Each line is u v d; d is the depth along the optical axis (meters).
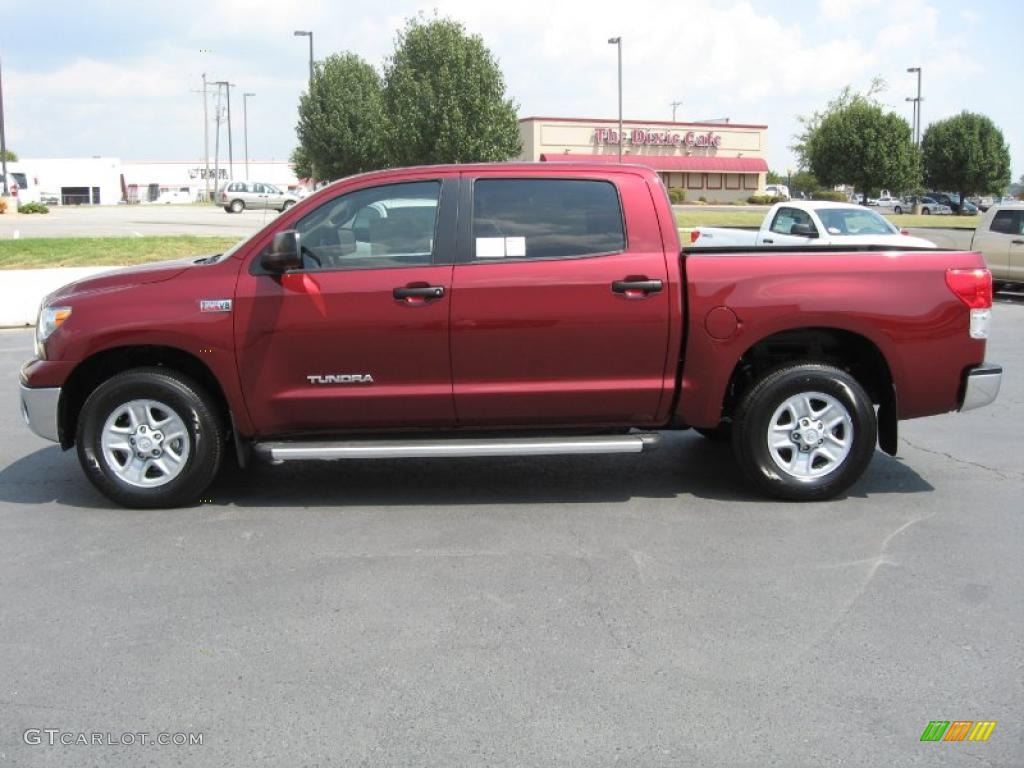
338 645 4.00
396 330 5.55
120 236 26.59
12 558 5.02
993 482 6.34
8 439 7.70
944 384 5.81
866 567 4.83
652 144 72.69
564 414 5.75
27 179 85.31
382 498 6.08
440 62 38.19
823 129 49.75
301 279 5.56
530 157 69.12
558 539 5.28
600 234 5.68
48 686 3.68
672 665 3.81
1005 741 3.28
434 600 4.45
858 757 3.19
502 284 5.55
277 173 106.62
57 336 5.67
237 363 5.59
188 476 5.75
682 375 5.72
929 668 3.78
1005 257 18.03
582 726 3.38
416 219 5.67
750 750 3.22
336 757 3.20
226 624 4.21
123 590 4.59
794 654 3.90
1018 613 4.28
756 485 5.89
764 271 5.66
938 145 65.25
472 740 3.29
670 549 5.11
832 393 5.77
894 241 14.49
